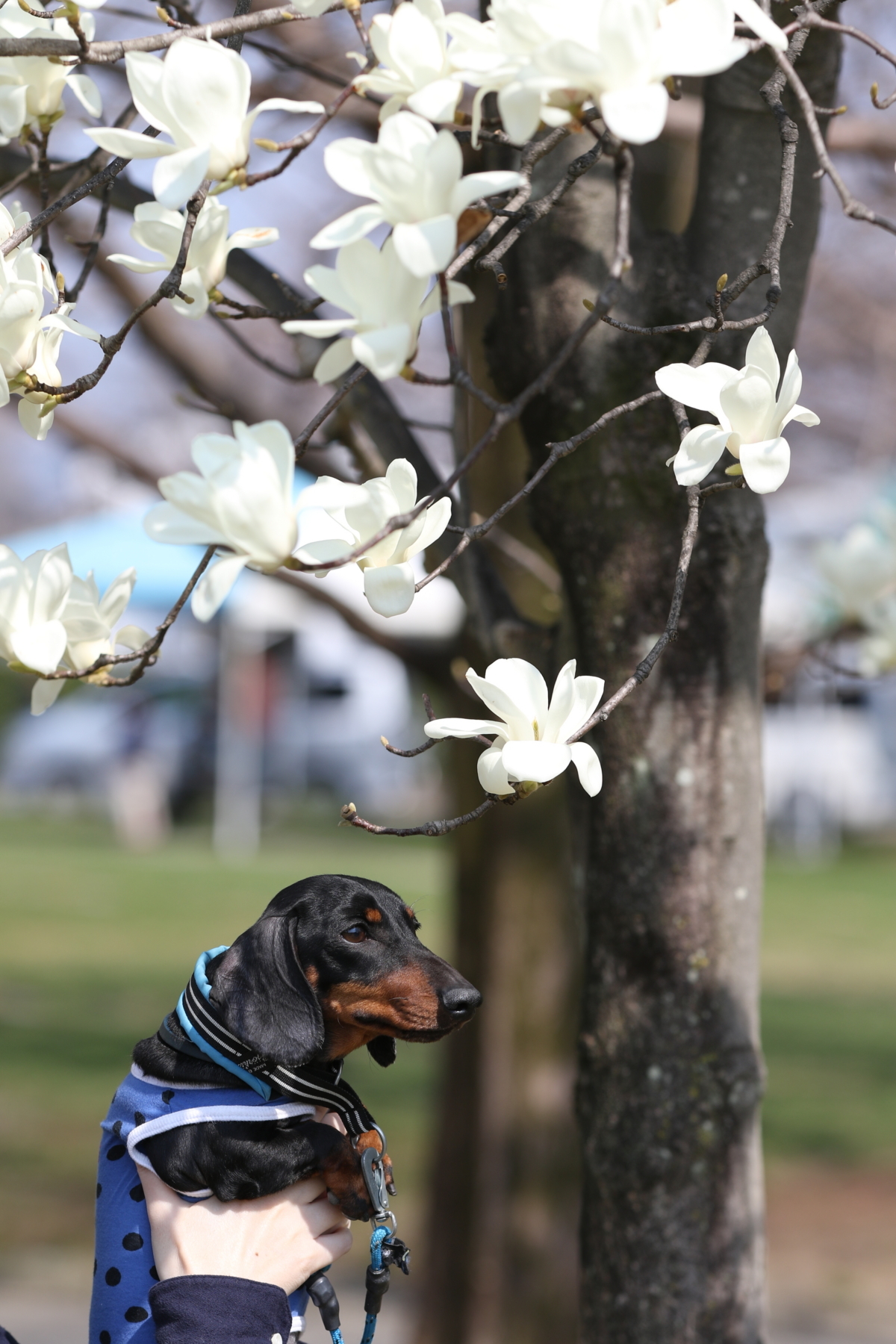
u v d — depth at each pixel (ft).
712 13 4.95
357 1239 22.90
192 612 5.01
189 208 5.49
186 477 4.83
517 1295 17.43
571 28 5.00
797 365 5.35
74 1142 26.11
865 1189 25.02
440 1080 18.06
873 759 75.72
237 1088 7.28
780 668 14.16
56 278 6.71
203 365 15.08
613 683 8.07
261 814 79.51
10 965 40.70
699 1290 7.95
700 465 5.41
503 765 5.31
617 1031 8.09
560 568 8.41
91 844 71.10
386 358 4.81
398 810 81.30
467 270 6.28
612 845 8.12
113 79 12.46
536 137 8.02
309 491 5.41
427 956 7.60
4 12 6.63
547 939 17.33
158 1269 7.15
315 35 14.02
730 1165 8.03
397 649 14.51
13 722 88.22
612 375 7.97
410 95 5.46
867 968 43.73
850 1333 19.38
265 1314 6.74
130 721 78.48
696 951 8.01
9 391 5.89
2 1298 19.67
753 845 8.20
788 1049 33.91
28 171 7.52
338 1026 7.62
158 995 37.68
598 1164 8.14
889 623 13.42
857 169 15.58
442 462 20.10
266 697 78.59
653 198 13.25
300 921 7.62
